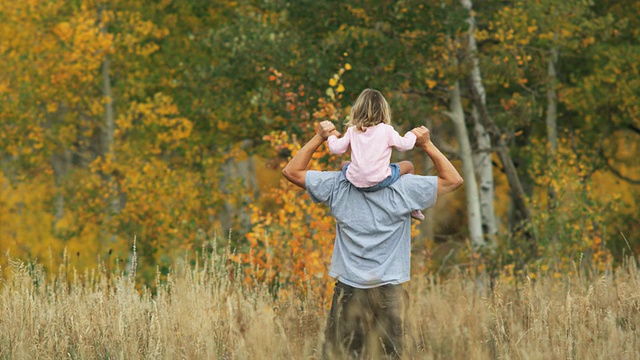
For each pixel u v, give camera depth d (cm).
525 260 2591
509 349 793
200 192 3328
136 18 3409
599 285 957
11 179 3816
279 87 2639
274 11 2831
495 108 3350
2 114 3488
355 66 2597
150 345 838
